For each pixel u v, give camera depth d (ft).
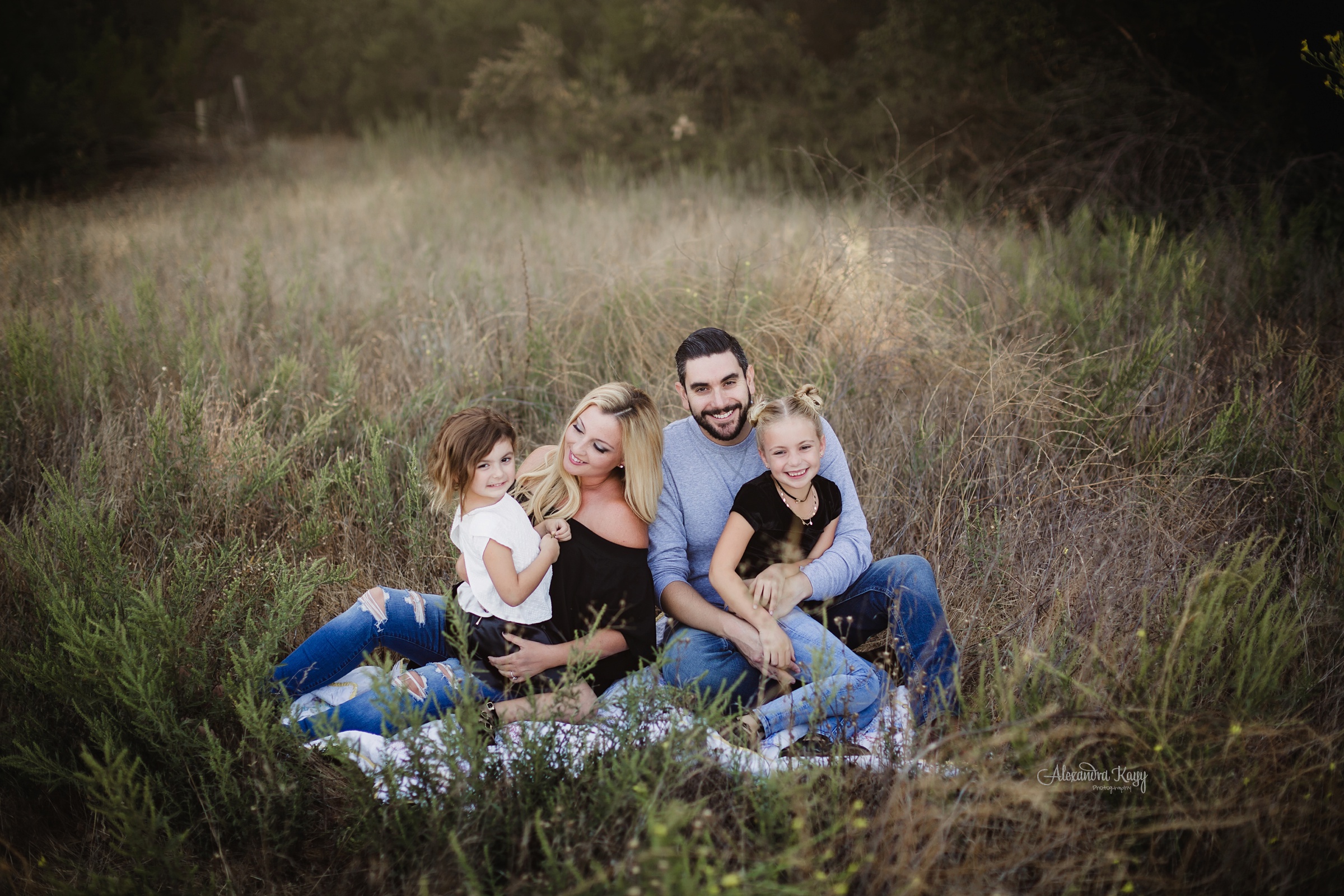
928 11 33.60
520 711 8.27
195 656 8.31
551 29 54.90
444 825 6.89
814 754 8.11
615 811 6.81
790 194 31.55
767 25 41.55
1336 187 22.29
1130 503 11.02
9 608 9.93
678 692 8.30
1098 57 28.40
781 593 8.91
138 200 38.34
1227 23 26.22
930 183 29.14
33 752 7.47
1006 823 6.77
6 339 16.22
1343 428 10.94
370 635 9.09
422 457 13.03
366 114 62.95
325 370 16.58
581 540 9.10
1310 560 10.18
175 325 18.13
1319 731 7.36
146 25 67.82
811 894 5.69
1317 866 6.38
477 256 23.17
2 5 48.16
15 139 42.65
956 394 13.92
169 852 6.59
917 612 8.97
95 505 10.96
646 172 39.37
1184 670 7.64
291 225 31.24
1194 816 6.68
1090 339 15.64
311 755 7.94
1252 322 16.37
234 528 11.44
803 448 8.86
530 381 15.46
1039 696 7.80
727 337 9.39
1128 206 24.29
